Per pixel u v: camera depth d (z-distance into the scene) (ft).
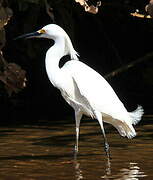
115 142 39.78
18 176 29.40
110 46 70.69
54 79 38.17
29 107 59.93
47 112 56.59
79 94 38.52
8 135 42.73
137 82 70.38
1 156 34.76
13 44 63.62
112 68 72.49
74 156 35.06
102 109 38.17
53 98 65.00
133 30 73.36
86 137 41.93
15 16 62.13
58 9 59.57
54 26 38.22
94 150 37.11
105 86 38.70
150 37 74.13
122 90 69.67
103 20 71.56
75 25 68.18
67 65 38.78
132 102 63.21
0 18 44.65
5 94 61.21
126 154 35.45
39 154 35.50
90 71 38.78
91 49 72.13
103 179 28.84
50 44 64.59
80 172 30.48
